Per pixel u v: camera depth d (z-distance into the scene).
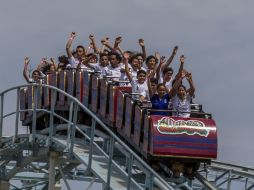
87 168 41.19
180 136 39.50
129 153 38.91
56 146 45.50
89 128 45.53
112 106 43.69
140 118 40.75
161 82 45.91
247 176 49.44
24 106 53.16
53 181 46.06
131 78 43.41
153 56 45.16
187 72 42.16
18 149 48.44
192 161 39.69
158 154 39.22
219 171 51.34
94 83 45.81
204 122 40.00
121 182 39.94
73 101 42.84
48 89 50.06
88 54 50.31
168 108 41.94
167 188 38.12
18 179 58.69
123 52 49.59
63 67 52.06
